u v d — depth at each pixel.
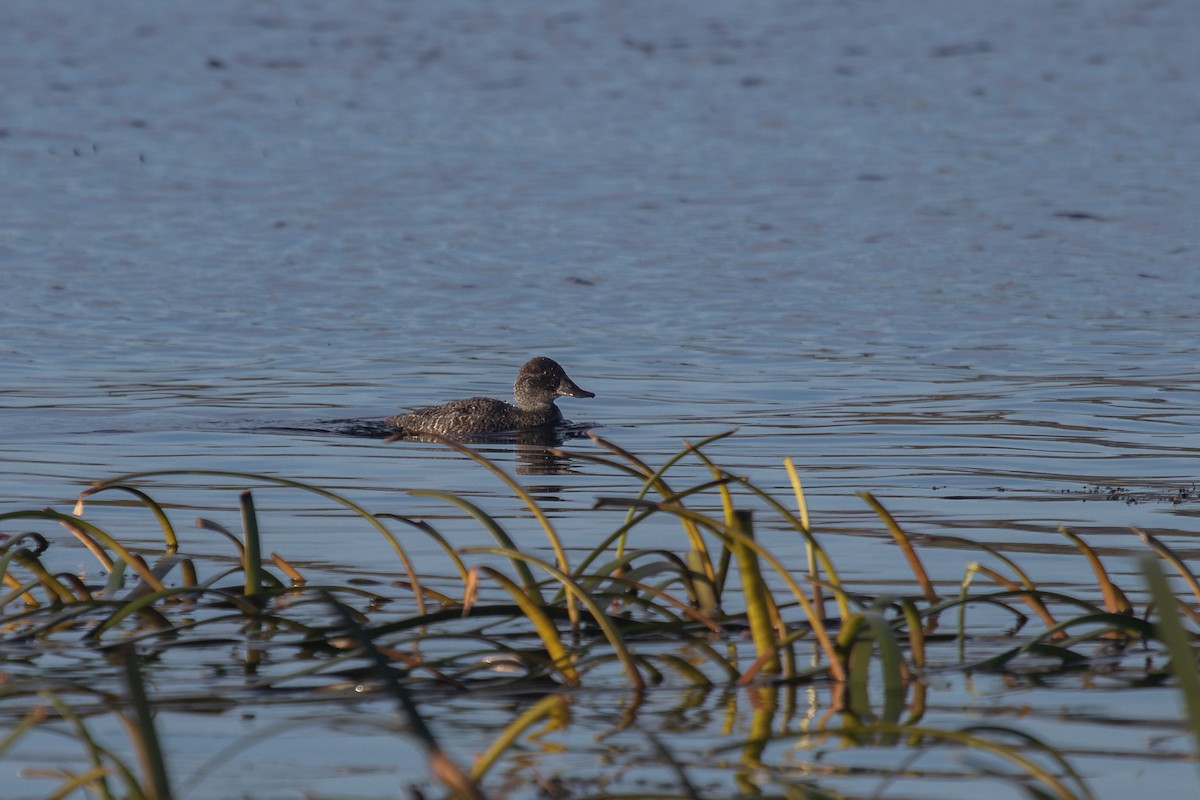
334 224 32.12
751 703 7.61
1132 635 8.76
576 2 75.69
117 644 8.47
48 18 68.94
